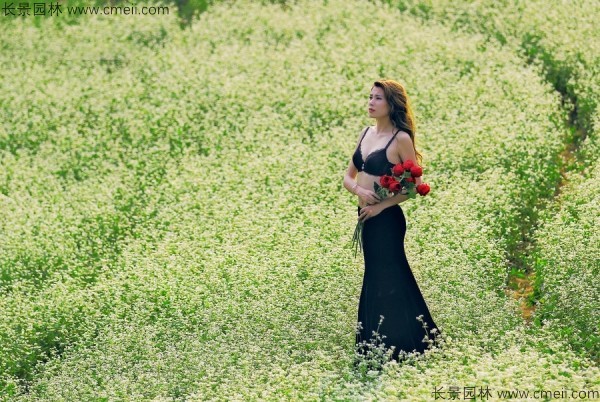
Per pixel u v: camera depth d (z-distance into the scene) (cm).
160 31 3644
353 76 2944
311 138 2605
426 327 1397
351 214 1992
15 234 2150
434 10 3434
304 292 1662
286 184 2234
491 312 1505
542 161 2238
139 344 1580
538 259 1781
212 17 3666
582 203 1950
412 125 1425
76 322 1781
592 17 3036
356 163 1448
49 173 2566
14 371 1647
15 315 1797
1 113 3020
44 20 3888
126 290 1858
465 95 2644
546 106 2509
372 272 1409
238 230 2020
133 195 2361
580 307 1480
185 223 2122
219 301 1700
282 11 3653
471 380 1235
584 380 1229
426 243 1808
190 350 1532
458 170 2197
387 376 1287
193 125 2722
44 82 3259
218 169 2405
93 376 1505
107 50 3484
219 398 1328
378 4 3500
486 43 3084
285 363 1420
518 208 2036
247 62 3133
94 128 2850
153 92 3033
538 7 3256
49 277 2011
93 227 2212
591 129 2425
